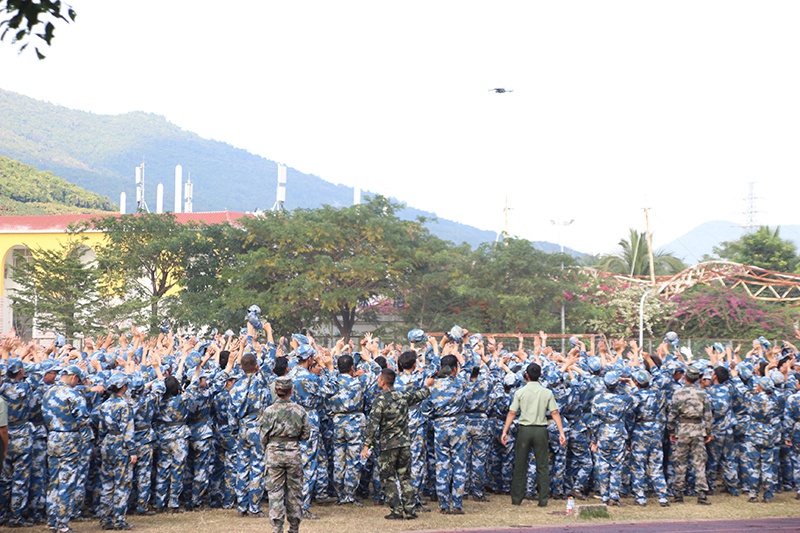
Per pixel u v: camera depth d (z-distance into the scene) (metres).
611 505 13.94
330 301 40.81
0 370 11.77
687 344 37.00
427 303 44.72
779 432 15.17
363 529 11.78
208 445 13.16
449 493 13.16
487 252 44.41
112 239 45.91
